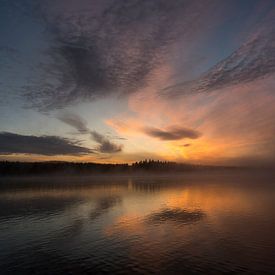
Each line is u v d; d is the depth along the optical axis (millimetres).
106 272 25250
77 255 29781
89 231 39938
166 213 53500
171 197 81812
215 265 26250
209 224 42750
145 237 35938
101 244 33438
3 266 27219
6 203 73625
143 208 60750
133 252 30234
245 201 68812
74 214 54312
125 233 38219
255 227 40188
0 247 33219
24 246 33469
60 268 26406
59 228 42375
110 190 111875
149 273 24828
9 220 49438
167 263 27016
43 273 25391
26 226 44250
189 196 83625
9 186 139875
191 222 44500
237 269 25312
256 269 25266
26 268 26625
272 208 56812
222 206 61031
